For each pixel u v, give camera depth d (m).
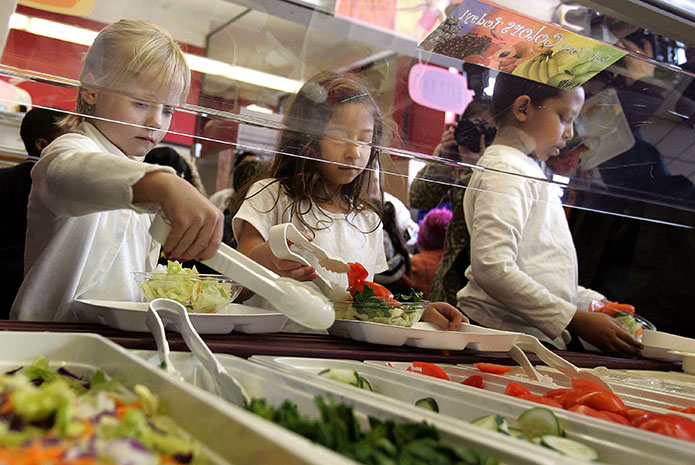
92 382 0.60
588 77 1.17
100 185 0.89
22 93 0.87
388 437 0.46
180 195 0.82
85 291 1.29
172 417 0.47
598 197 1.42
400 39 0.99
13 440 0.37
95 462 0.34
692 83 1.25
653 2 1.06
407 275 2.59
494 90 1.13
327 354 0.96
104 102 0.90
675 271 2.41
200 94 0.92
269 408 0.49
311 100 0.99
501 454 0.43
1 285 1.80
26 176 1.80
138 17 0.85
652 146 1.36
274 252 1.01
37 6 0.80
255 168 2.20
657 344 1.66
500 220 1.72
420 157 1.16
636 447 0.57
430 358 1.08
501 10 0.98
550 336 1.68
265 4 0.88
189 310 1.01
